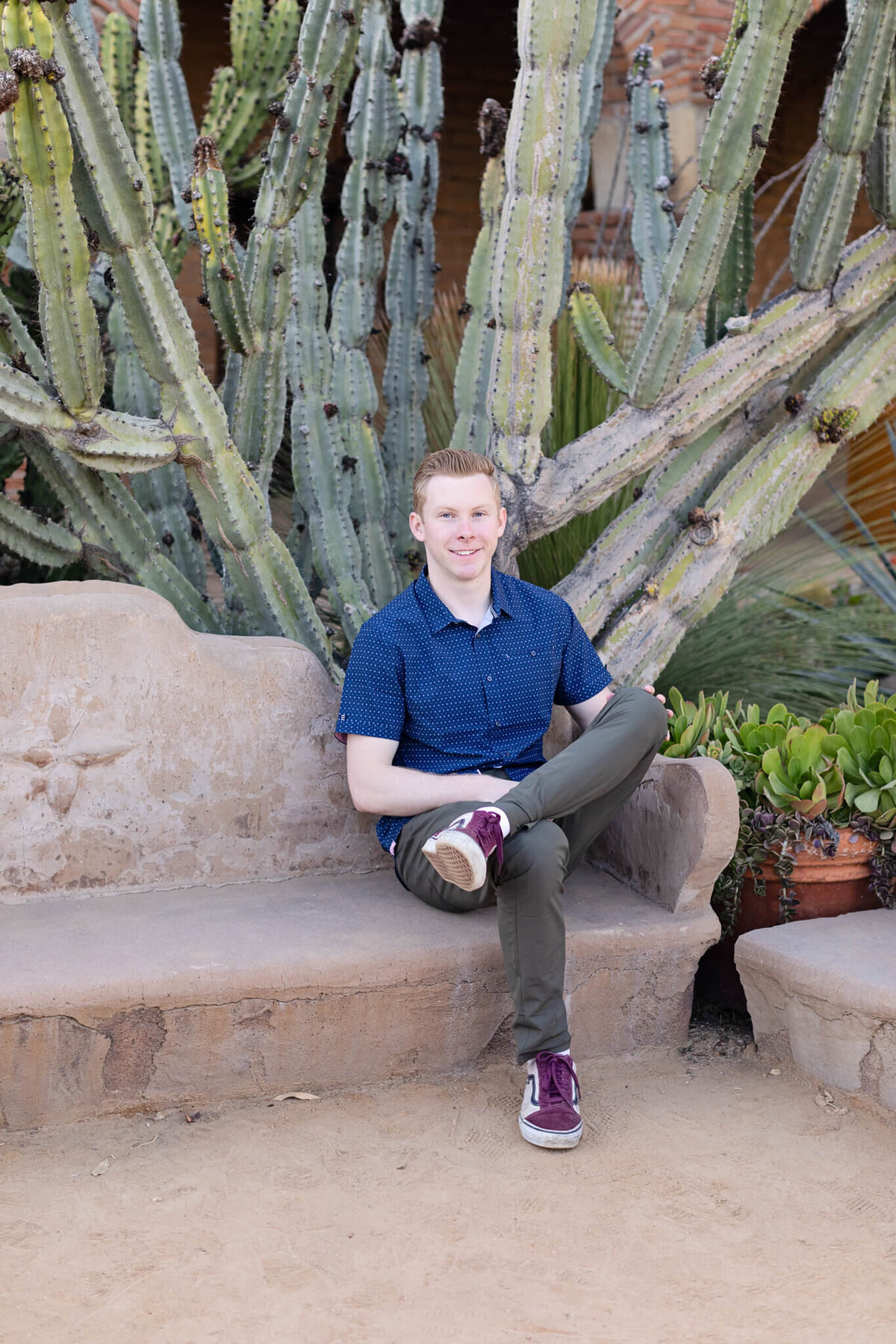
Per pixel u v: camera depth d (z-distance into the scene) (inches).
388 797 88.6
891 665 160.6
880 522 177.8
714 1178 79.2
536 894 81.2
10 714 93.8
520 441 114.0
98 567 122.0
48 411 100.8
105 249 99.1
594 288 175.6
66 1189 76.4
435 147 146.6
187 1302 65.7
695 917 97.0
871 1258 70.7
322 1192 76.7
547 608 97.2
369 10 128.0
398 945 88.2
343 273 132.1
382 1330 63.8
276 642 104.0
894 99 116.6
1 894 94.6
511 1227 73.3
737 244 131.2
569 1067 84.4
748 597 165.9
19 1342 62.0
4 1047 80.0
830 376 127.4
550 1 99.3
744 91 102.8
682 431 119.0
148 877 98.6
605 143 272.5
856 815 101.8
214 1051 85.7
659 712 88.7
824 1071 91.4
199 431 108.1
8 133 88.0
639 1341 63.1
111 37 174.7
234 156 194.2
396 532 148.0
